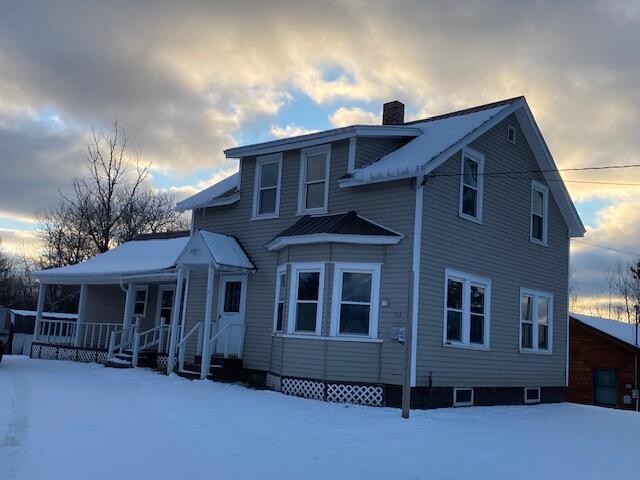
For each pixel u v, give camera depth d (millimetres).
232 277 16734
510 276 16328
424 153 13734
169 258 20172
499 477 6879
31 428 7988
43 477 5699
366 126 14617
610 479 7156
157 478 5906
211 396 12484
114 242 41031
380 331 13117
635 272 41906
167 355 18078
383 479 6430
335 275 13500
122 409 10055
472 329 14867
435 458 7648
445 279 13875
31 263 50781
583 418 13773
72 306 42562
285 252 14742
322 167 15516
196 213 18469
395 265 13227
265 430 8883
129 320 20281
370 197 14148
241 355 15891
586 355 22797
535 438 9961
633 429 12219
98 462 6371
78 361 21047
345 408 12016
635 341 22422
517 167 17047
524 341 16859
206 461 6688
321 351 13336
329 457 7309
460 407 13938
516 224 16781
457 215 14461
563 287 18766
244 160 17312
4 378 13852
